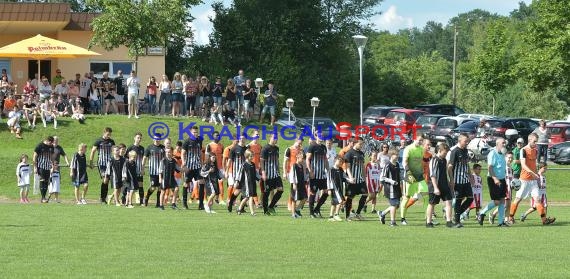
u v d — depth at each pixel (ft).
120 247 79.56
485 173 176.04
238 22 340.59
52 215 110.01
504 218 106.63
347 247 81.41
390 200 104.12
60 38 250.78
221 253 76.59
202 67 325.21
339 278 64.39
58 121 195.11
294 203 115.34
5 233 88.94
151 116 203.92
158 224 99.45
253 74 332.19
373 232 94.89
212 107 203.31
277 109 219.00
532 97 383.86
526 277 65.98
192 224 100.07
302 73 341.00
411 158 104.88
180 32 224.74
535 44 282.36
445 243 85.51
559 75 270.87
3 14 234.38
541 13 277.85
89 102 207.41
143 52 229.45
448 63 551.18
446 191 101.96
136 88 201.16
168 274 65.36
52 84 220.84
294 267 69.26
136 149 129.49
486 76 353.72
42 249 77.82
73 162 137.18
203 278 63.82
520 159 108.99
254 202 124.36
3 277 63.52
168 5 220.02
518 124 236.02
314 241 85.56
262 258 73.92
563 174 179.52
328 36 357.82
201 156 127.44
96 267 68.33
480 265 71.46
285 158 122.42
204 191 125.90
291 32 345.72
